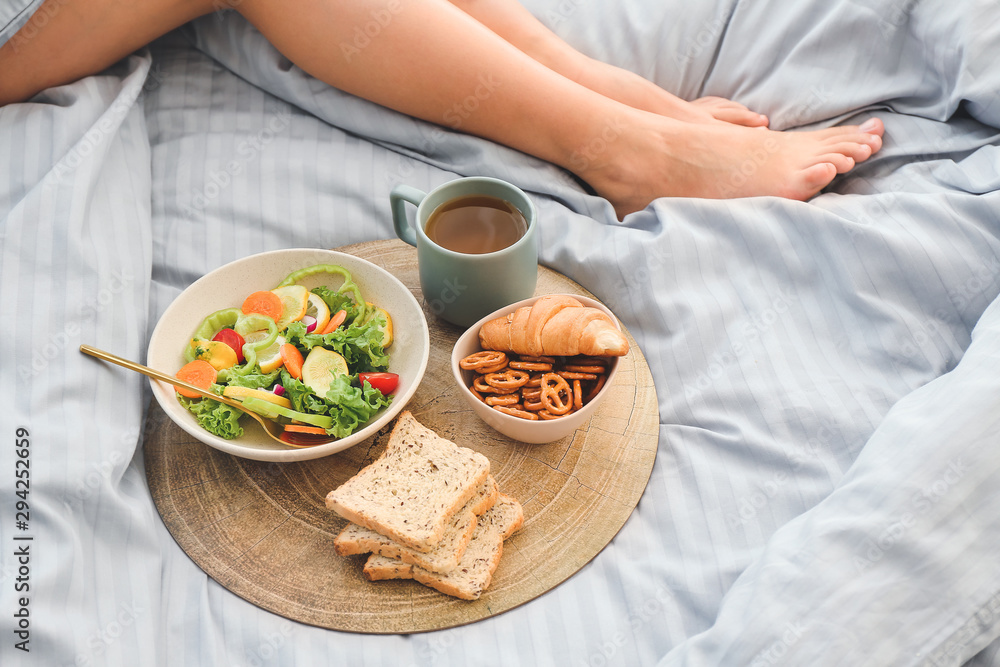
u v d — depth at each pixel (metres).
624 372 1.07
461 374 0.95
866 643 0.71
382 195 1.27
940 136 1.27
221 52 1.39
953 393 0.84
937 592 0.73
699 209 1.19
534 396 0.93
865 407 0.98
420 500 0.85
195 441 0.98
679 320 1.12
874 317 1.07
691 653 0.76
